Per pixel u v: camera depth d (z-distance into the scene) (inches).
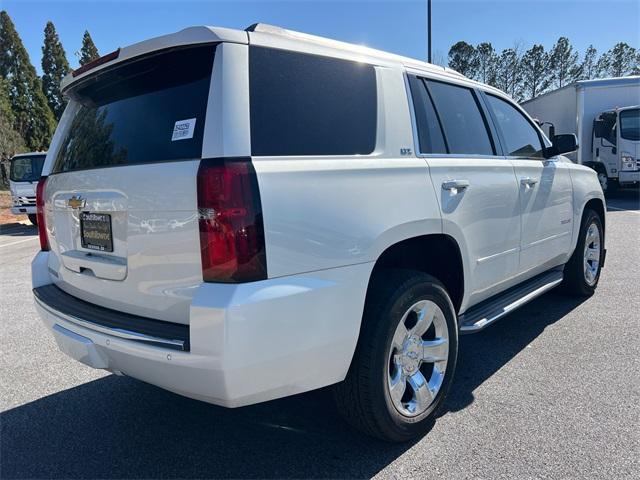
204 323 78.4
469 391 130.8
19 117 1615.4
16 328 199.8
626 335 165.2
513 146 158.6
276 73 91.0
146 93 97.1
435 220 112.6
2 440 115.4
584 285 203.6
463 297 127.4
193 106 87.4
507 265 145.7
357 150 101.3
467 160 129.8
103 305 103.0
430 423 113.6
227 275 79.6
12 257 401.4
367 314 99.8
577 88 591.2
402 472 98.7
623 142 557.3
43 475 102.0
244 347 79.0
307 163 90.0
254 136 85.0
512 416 117.4
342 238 91.9
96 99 112.7
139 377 92.4
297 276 85.5
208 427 119.3
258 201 81.1
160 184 85.8
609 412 117.5
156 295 89.9
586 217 198.5
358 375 98.3
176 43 88.3
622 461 99.0
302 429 116.6
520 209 149.3
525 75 2347.4
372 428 102.3
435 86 130.0
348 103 102.3
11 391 141.2
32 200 634.8
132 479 100.2
